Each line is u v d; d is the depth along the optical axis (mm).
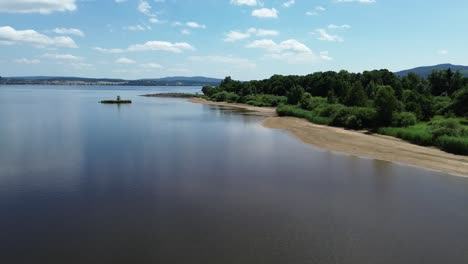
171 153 37625
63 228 19344
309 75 136625
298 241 18031
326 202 23438
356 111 57906
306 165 33094
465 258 16578
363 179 28688
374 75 108438
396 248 17469
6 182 27188
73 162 33375
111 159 34656
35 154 36656
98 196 24188
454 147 37906
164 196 24250
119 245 17500
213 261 16062
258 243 17766
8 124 60656
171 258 16312
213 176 29047
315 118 66500
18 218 20609
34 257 16406
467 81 96250
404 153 37969
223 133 52438
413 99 67562
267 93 144875
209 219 20562
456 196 24797
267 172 30469
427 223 20328
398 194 25172
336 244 17766
